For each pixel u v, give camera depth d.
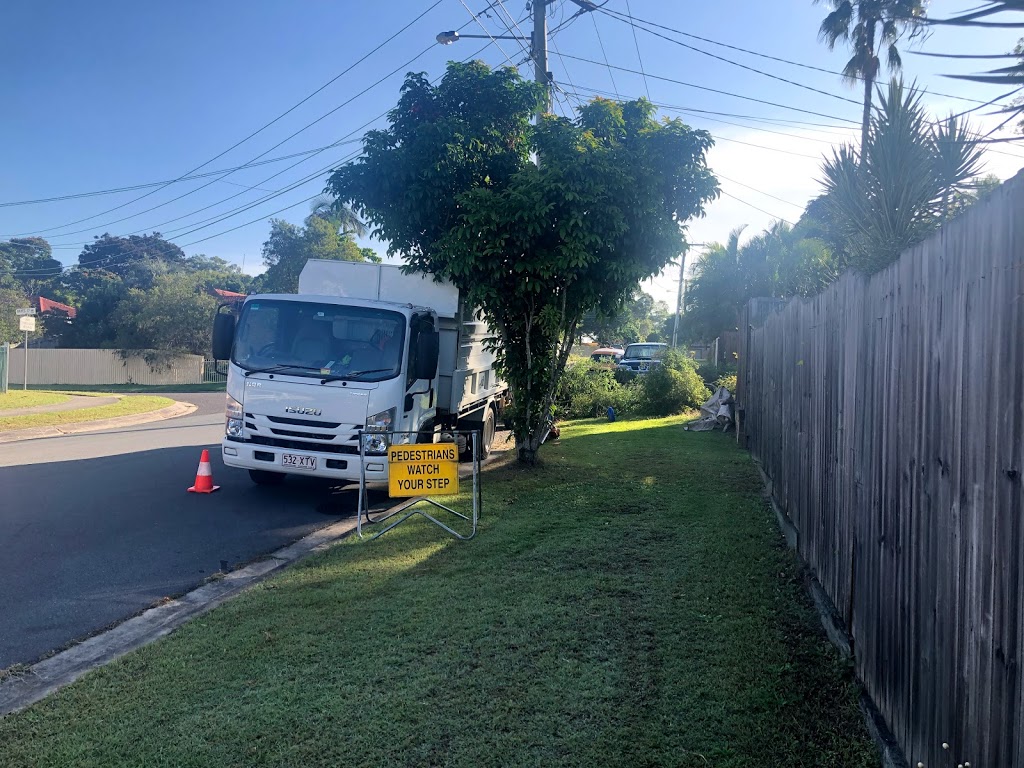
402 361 8.79
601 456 11.62
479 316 10.65
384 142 9.95
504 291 10.04
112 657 4.61
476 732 3.55
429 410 9.99
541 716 3.68
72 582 6.05
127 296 42.12
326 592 5.52
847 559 4.14
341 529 7.87
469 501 8.65
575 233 9.05
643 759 3.30
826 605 4.68
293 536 7.61
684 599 5.18
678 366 19.02
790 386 6.60
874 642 3.49
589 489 9.05
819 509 5.06
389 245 10.32
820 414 5.09
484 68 10.45
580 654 4.36
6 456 12.53
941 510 2.64
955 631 2.47
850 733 3.43
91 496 9.19
